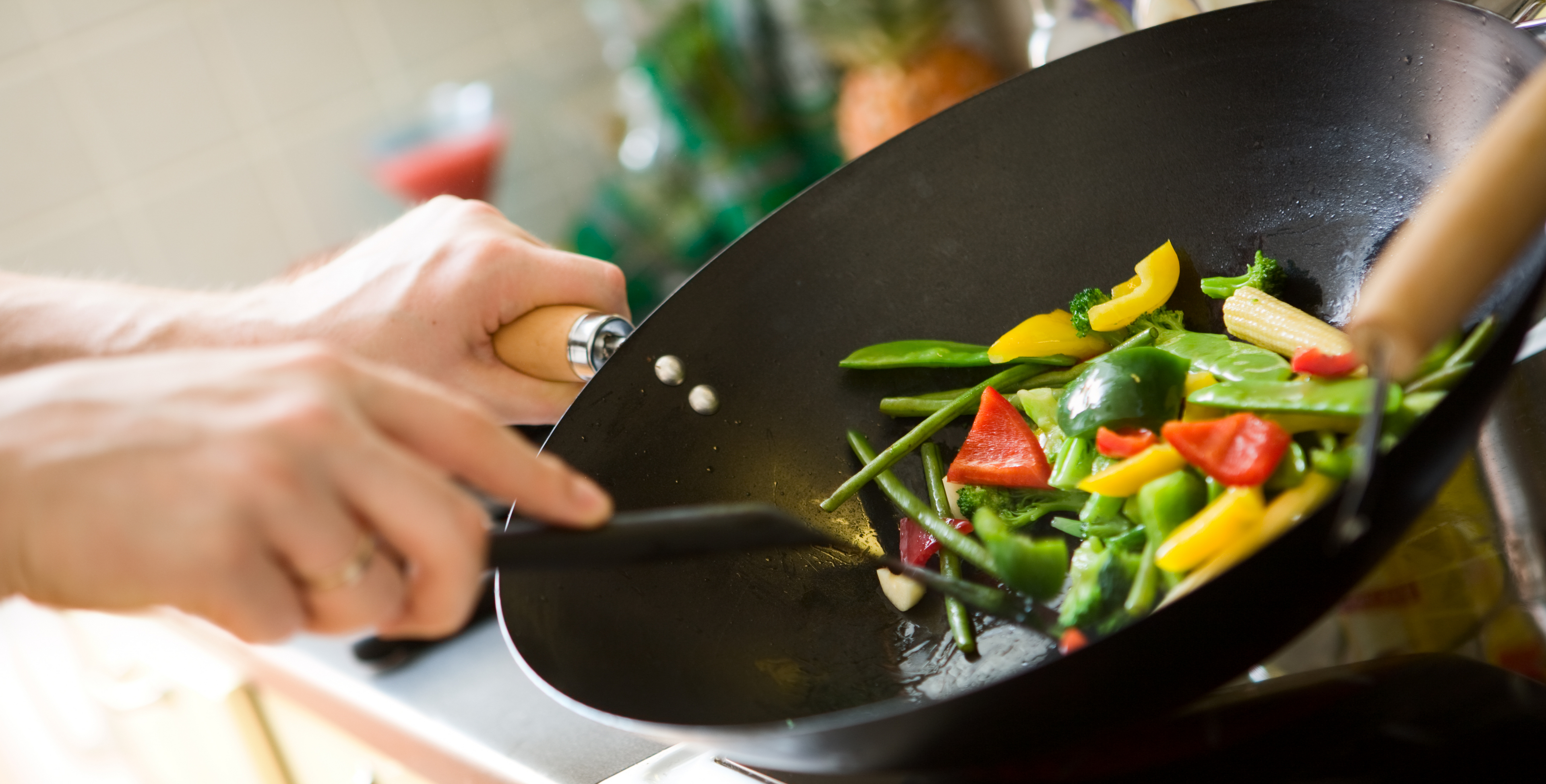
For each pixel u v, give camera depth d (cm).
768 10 142
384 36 174
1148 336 80
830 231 85
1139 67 81
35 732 145
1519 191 58
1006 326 84
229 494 60
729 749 68
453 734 82
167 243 169
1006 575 75
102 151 164
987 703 64
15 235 162
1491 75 71
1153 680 65
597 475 79
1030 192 84
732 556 78
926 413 83
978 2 130
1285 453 72
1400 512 64
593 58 183
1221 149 80
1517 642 69
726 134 150
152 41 163
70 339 92
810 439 83
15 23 158
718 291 83
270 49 168
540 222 188
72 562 62
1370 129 76
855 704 75
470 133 159
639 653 74
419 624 64
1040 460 79
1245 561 63
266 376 63
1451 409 63
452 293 87
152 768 111
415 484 62
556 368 86
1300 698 69
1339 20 76
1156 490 73
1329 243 78
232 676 97
